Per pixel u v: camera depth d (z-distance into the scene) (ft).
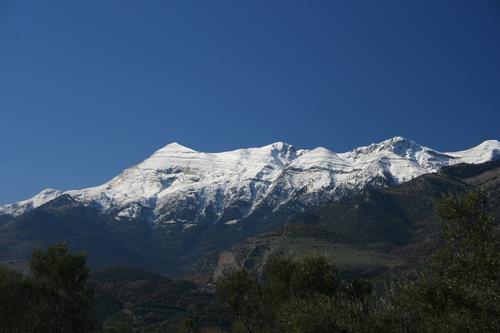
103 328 372.99
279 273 227.61
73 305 230.48
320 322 141.69
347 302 148.66
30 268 237.04
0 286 201.57
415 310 123.34
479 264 109.40
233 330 287.48
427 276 118.11
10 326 202.59
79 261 241.35
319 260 217.56
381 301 145.48
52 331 219.20
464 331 104.22
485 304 104.78
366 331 137.80
